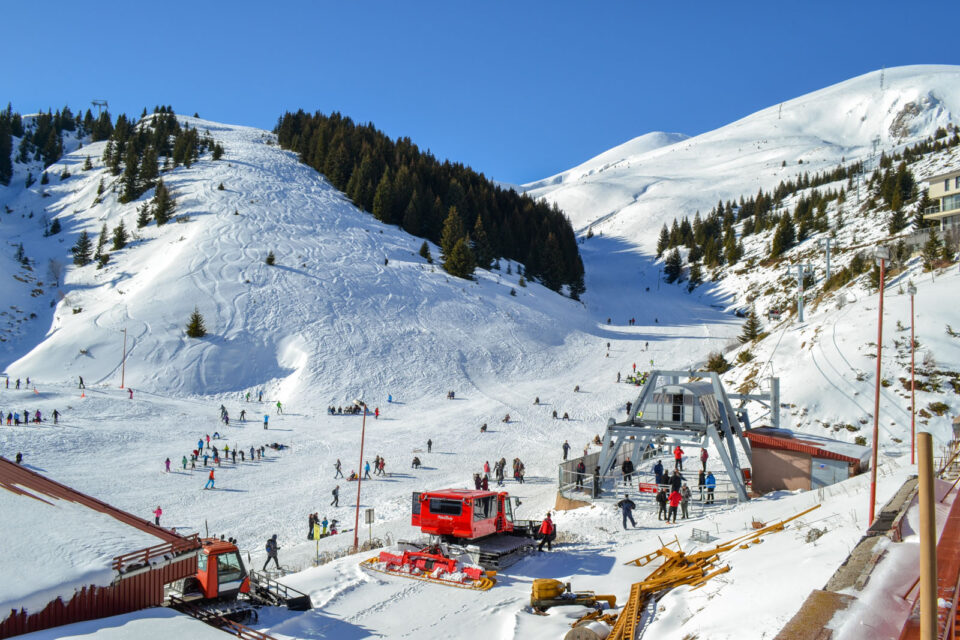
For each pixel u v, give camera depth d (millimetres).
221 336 69125
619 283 137250
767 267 113812
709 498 24719
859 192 130875
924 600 4820
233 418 53094
